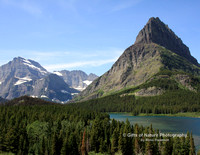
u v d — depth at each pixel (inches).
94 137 5334.6
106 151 5196.9
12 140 5098.4
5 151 5068.9
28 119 7076.8
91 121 7824.8
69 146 4872.0
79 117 7810.0
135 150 4832.7
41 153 4857.3
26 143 5137.8
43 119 6978.4
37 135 5674.2
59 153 4862.2
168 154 4648.1
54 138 4899.1
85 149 4970.5
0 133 5438.0
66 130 5890.8
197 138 6087.6
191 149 4557.1
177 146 4744.1
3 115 7165.4
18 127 5580.7
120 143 4918.8
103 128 6205.7
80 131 5910.4
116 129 5743.1
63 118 7544.3
